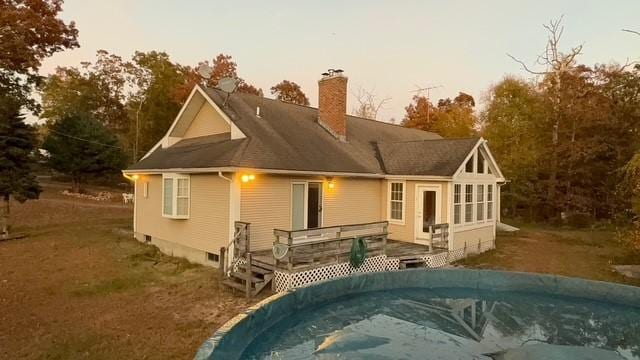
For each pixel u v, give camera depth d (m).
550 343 6.89
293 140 14.08
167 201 13.44
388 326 7.54
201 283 10.21
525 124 27.66
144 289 9.75
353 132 18.45
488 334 7.24
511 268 12.92
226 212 11.35
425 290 9.81
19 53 22.50
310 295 7.97
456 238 14.15
